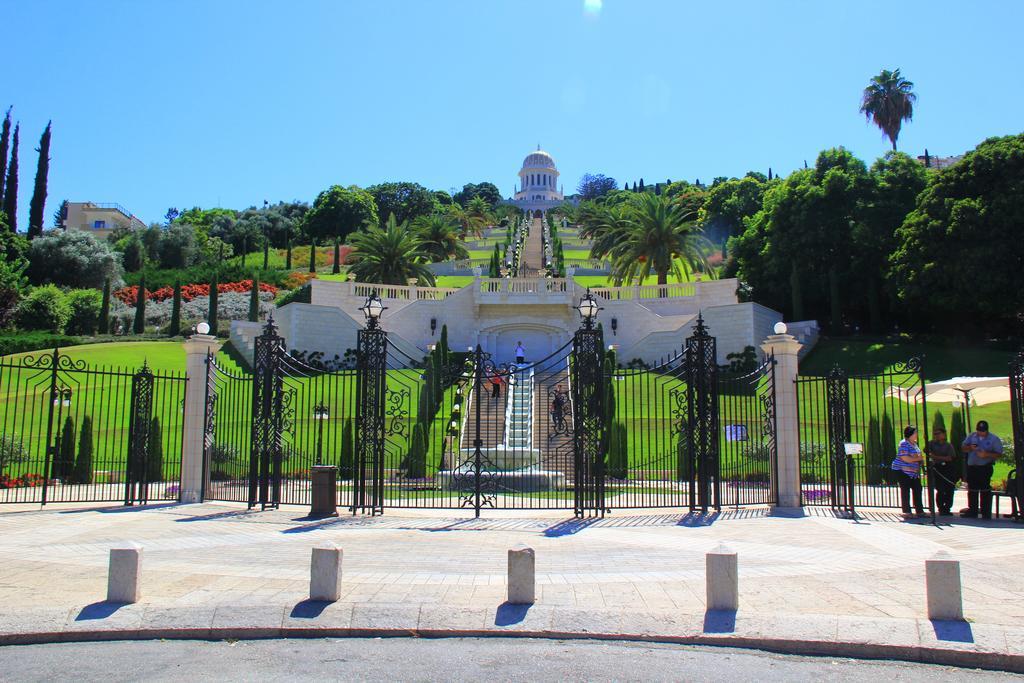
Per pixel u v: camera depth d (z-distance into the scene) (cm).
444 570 1070
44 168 7431
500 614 837
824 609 858
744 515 1688
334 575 877
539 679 677
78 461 2436
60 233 7194
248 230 12150
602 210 8588
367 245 5712
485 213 12638
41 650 772
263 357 1827
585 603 884
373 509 1673
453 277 7881
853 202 5041
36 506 1819
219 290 7469
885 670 711
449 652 758
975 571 1057
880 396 3644
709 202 9306
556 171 16900
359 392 1728
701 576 1034
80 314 5800
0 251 5869
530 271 8350
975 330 4512
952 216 4159
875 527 1502
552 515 1692
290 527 1491
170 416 3322
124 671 702
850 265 5059
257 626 820
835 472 1823
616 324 4981
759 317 4641
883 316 5191
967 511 1656
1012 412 1659
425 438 2594
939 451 1677
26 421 3186
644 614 832
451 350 4966
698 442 1800
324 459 2692
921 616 822
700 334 1806
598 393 1717
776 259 5272
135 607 856
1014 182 4103
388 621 827
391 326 4916
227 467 2456
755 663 727
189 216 13275
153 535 1381
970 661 727
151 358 4544
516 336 5075
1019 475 1611
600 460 1698
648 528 1497
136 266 8838
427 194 14362
